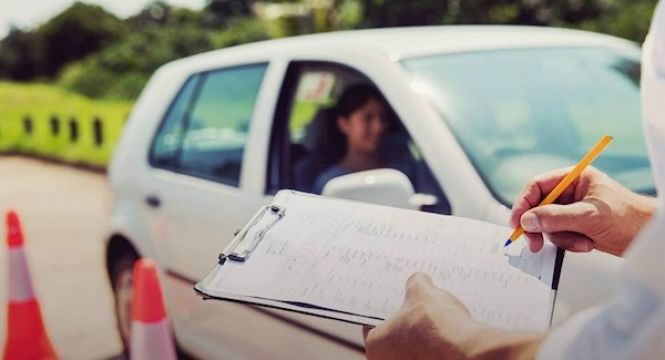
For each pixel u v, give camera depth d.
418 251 1.29
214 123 3.35
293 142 3.09
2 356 3.56
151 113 3.79
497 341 0.92
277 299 1.21
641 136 2.65
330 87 3.00
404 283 1.21
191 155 3.38
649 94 0.91
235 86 3.31
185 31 40.00
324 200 1.45
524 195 1.40
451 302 1.05
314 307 1.19
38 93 39.09
